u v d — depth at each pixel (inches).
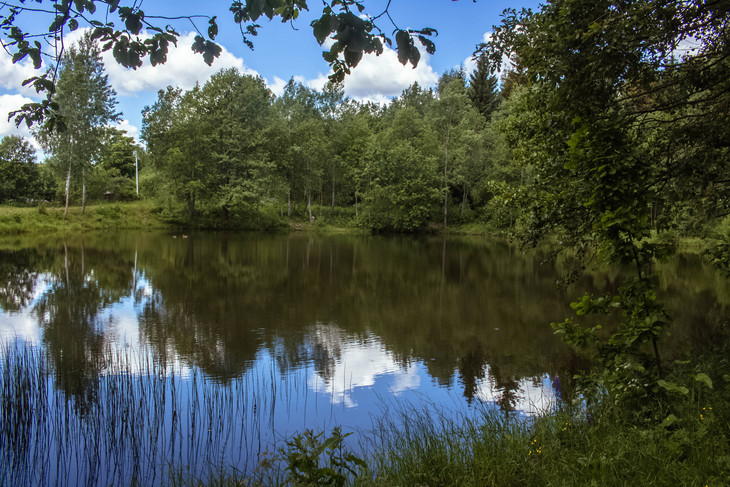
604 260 190.1
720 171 258.2
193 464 214.1
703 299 578.9
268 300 606.2
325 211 2114.9
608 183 183.0
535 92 275.9
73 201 1827.0
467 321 502.9
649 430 160.4
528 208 301.9
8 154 1822.1
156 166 1817.2
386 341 425.4
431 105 1991.9
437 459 174.1
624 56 203.3
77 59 1509.6
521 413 263.6
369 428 247.4
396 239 1663.4
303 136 1910.7
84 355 374.3
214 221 1847.9
